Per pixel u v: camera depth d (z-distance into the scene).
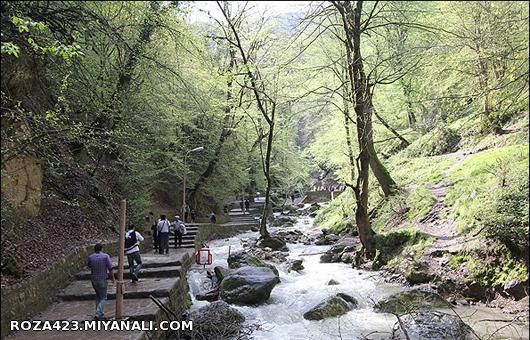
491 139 18.36
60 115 9.52
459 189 15.27
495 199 11.77
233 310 9.57
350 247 17.08
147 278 10.88
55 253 10.30
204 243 24.05
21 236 9.57
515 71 8.15
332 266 15.66
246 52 23.19
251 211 46.91
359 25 14.32
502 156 14.62
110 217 15.70
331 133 27.25
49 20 10.62
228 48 23.19
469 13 13.09
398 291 11.58
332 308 10.00
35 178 11.19
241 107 23.41
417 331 8.42
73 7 10.98
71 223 13.05
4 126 8.97
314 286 12.43
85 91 13.44
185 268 13.35
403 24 13.96
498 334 8.34
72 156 13.19
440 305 10.09
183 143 26.12
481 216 11.66
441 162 19.80
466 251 11.59
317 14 13.39
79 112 13.77
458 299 10.62
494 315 9.50
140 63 14.85
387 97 22.81
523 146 14.84
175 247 19.75
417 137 26.16
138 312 8.20
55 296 9.28
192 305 11.02
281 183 43.25
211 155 29.72
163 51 17.12
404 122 27.36
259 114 24.89
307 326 9.30
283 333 8.88
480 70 10.83
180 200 30.86
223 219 36.81
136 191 19.09
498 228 10.71
